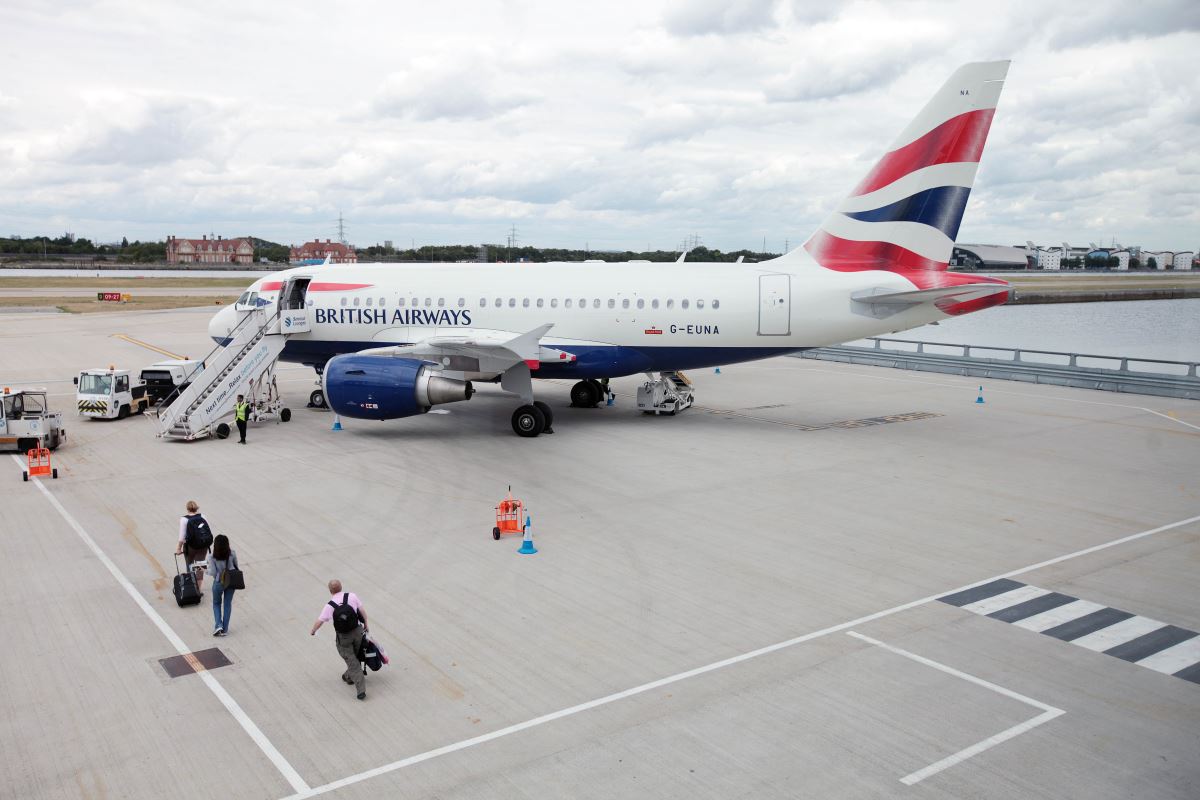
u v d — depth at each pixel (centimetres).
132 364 4822
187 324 7444
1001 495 2289
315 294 3375
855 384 4450
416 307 3275
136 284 14962
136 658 1305
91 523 1969
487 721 1132
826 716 1152
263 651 1334
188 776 1005
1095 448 2884
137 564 1709
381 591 1578
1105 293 12362
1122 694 1227
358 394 2894
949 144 2906
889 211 2984
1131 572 1722
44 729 1105
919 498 2253
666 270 3144
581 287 3147
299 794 973
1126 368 4200
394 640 1375
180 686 1220
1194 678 1277
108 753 1051
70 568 1684
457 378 2994
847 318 2980
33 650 1330
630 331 3108
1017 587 1634
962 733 1116
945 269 3008
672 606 1522
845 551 1830
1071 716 1163
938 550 1842
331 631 1410
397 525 1970
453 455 2700
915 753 1068
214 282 15938
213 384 3023
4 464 2547
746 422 3328
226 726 1116
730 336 3056
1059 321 10750
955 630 1436
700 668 1287
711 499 2222
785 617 1480
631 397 3956
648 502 2189
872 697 1206
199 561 1514
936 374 4881
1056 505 2198
